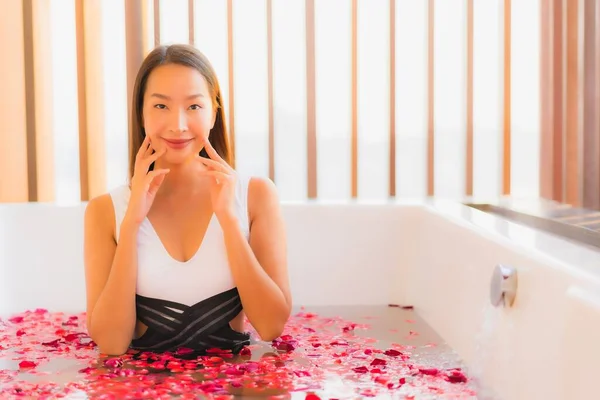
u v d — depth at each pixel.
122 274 1.52
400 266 2.27
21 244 2.26
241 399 1.29
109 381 1.40
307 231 2.28
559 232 1.64
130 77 2.50
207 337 1.55
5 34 2.56
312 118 2.59
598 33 2.23
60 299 2.26
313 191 2.61
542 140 2.55
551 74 2.47
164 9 2.65
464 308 1.69
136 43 2.50
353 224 2.28
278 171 2.88
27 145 2.57
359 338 1.81
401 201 2.34
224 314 1.56
